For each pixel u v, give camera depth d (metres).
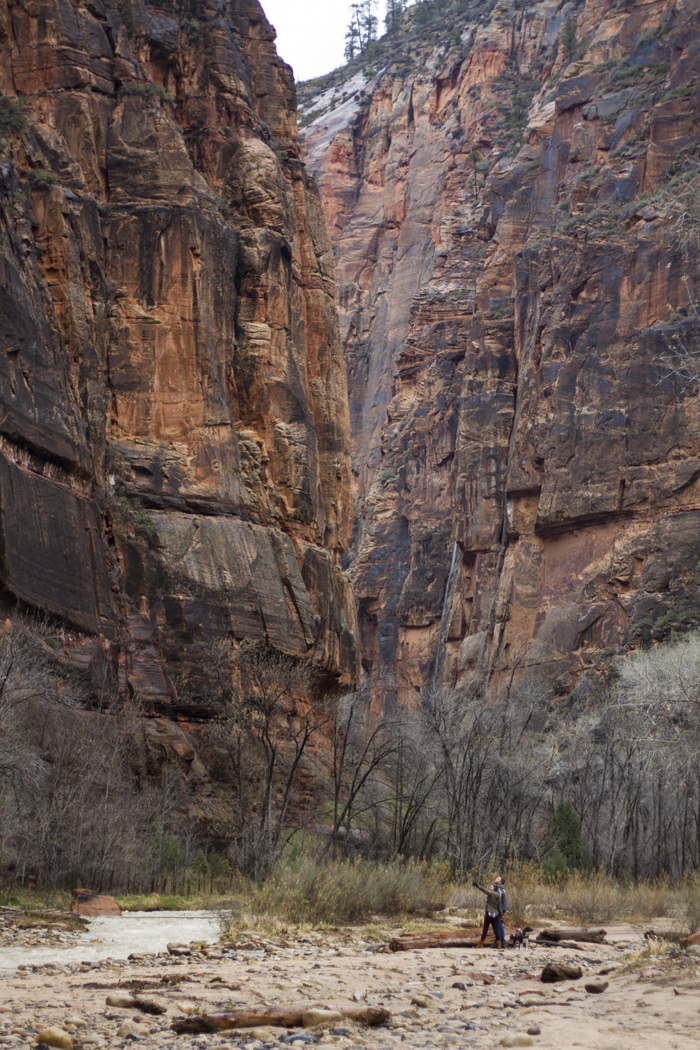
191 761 49.69
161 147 63.09
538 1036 9.28
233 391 65.19
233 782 48.59
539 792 53.19
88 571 50.09
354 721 52.12
